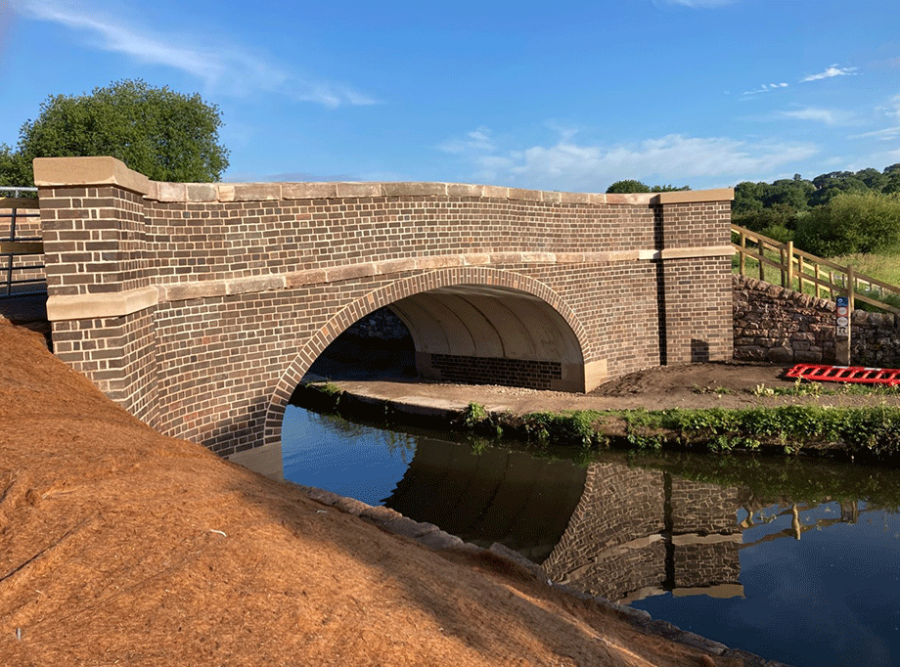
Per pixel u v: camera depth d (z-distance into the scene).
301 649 3.36
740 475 13.63
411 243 13.32
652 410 15.56
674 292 19.48
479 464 15.52
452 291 17.69
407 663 3.44
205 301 10.14
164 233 9.64
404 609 4.08
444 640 3.81
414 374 23.52
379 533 5.98
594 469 14.48
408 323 22.69
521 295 16.94
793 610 8.69
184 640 3.29
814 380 16.88
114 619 3.39
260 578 3.99
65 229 7.87
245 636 3.39
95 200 7.92
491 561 7.00
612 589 9.62
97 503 4.51
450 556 6.89
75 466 5.03
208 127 39.25
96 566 3.84
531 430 15.78
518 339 19.91
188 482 5.41
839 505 12.20
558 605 6.29
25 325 8.55
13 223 10.70
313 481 14.77
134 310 8.31
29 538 4.05
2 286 14.21
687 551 10.79
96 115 33.94
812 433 13.46
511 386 20.50
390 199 12.87
